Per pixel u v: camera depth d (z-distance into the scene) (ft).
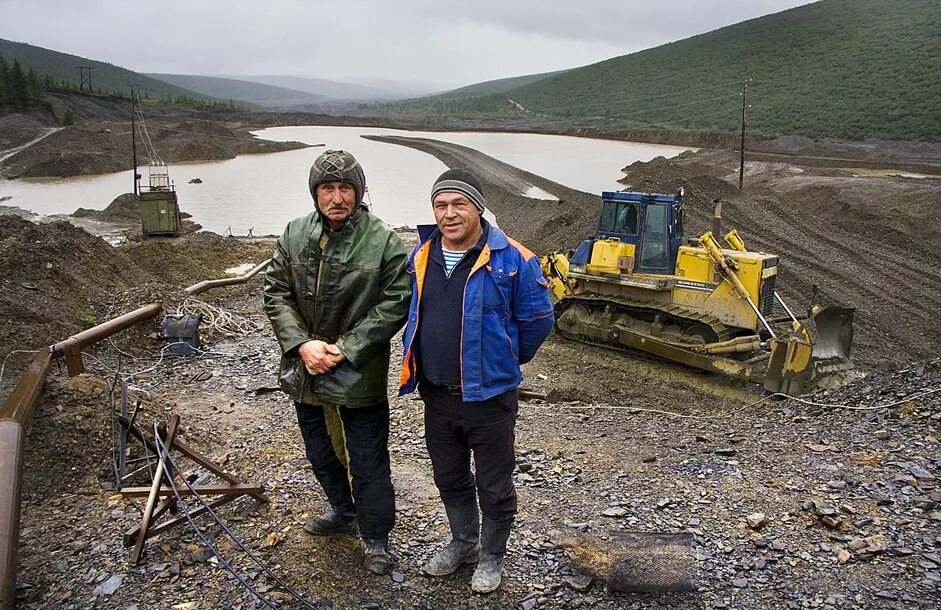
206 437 19.67
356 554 12.63
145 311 28.27
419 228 11.44
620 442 20.07
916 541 12.98
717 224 40.24
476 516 12.23
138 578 12.01
